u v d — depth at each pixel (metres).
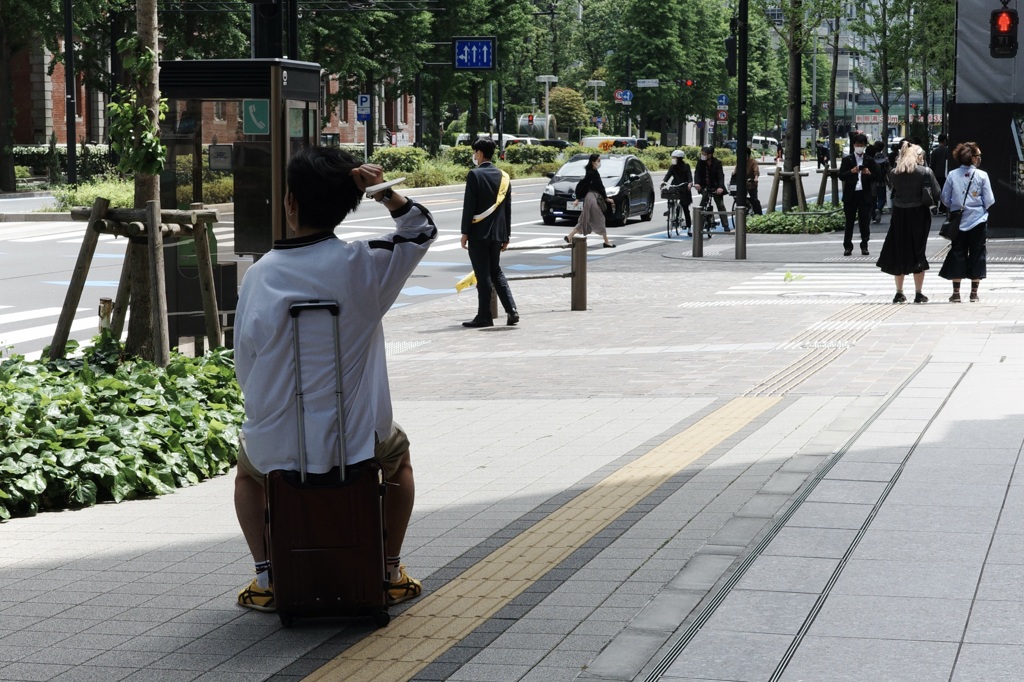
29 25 57.94
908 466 8.84
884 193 40.72
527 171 78.25
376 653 5.69
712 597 6.21
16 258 30.81
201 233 11.49
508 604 6.31
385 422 5.97
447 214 46.25
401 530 6.33
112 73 63.62
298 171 5.79
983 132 33.00
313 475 5.85
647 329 18.70
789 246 34.62
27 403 9.64
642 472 9.21
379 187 5.77
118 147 10.92
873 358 14.56
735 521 7.60
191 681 5.45
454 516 8.20
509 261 31.95
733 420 11.15
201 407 10.59
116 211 10.92
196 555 7.60
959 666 5.23
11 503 8.87
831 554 6.85
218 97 13.54
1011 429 10.01
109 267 28.95
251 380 5.82
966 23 32.66
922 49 64.69
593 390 13.39
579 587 6.52
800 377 13.48
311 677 5.43
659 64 114.44
